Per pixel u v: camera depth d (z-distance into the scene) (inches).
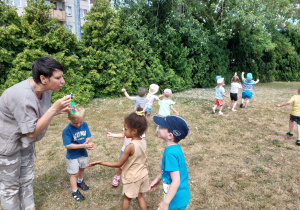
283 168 158.9
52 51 347.3
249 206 119.6
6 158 89.6
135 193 102.4
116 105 350.6
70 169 119.8
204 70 578.6
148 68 444.8
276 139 213.9
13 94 79.7
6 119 83.6
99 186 137.3
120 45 418.3
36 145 197.0
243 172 154.2
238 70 726.5
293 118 209.9
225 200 124.7
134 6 463.5
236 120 278.1
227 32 569.0
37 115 84.9
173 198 81.2
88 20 396.8
